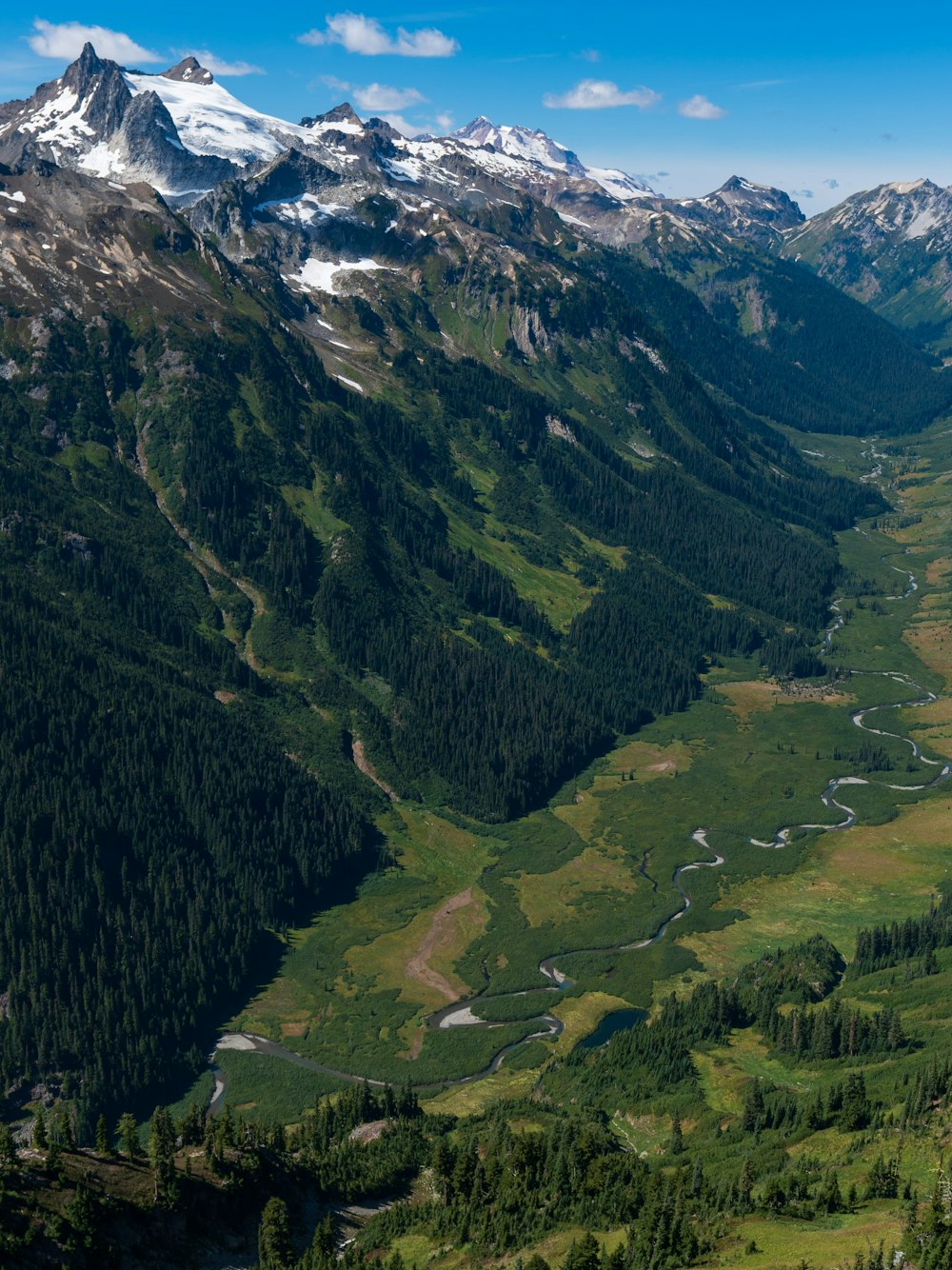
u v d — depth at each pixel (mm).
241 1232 159625
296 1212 167875
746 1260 136000
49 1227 142500
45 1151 158625
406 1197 177125
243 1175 166375
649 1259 140125
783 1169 164125
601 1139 180875
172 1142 166750
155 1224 151875
